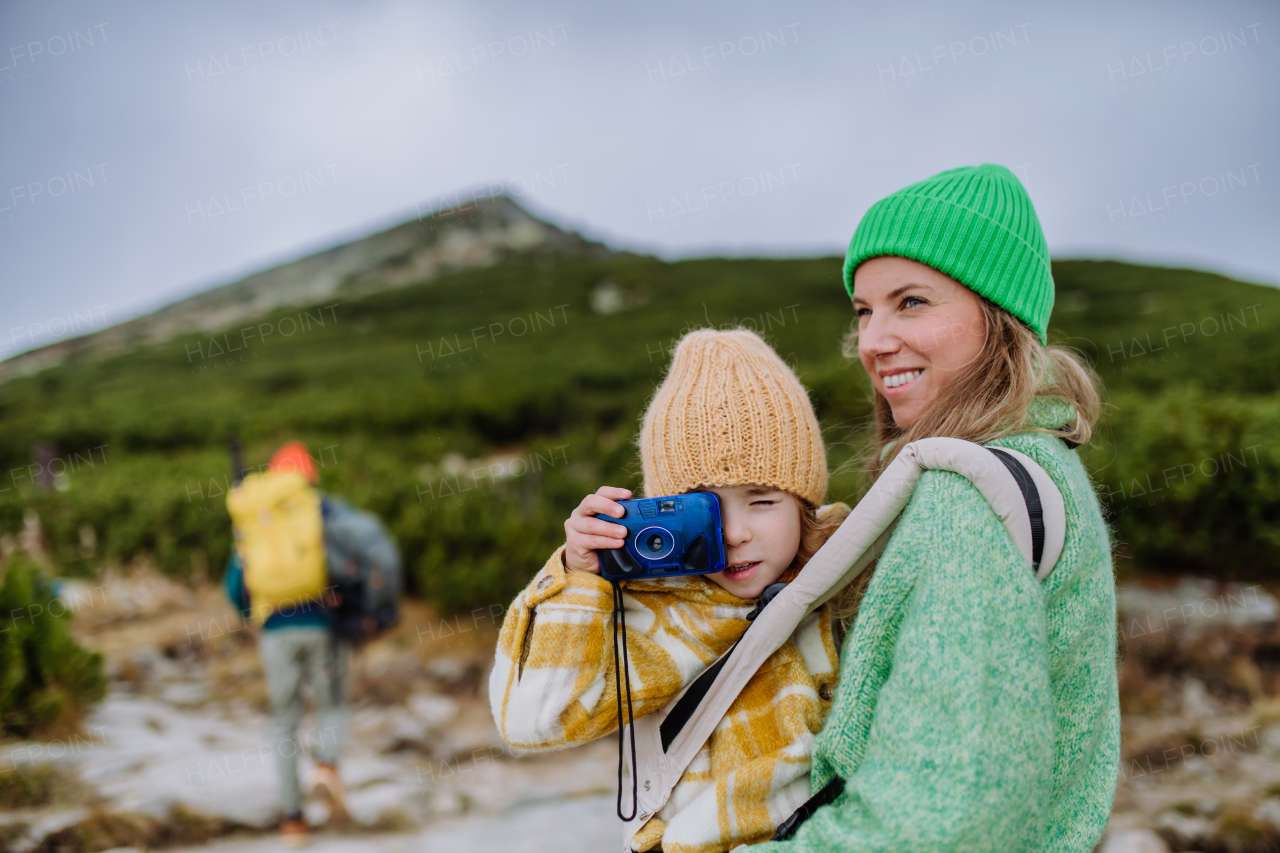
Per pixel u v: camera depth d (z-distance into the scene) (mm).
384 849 3408
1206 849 2889
